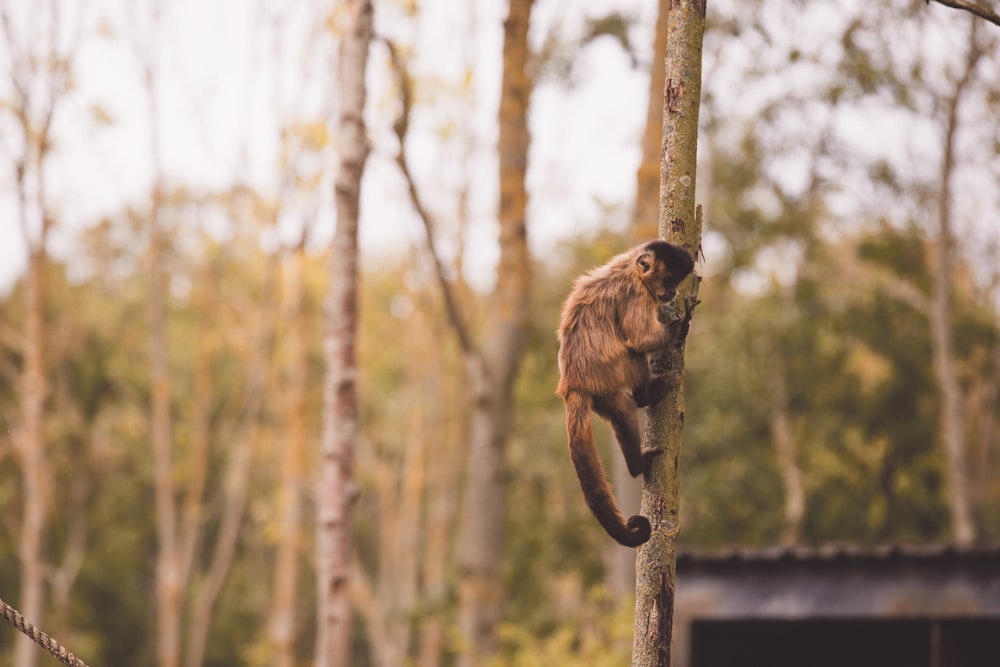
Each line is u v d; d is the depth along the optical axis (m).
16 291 40.53
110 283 38.94
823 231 28.38
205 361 31.23
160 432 28.27
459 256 28.56
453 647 18.41
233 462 38.53
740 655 14.14
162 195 29.86
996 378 28.91
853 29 22.48
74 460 37.94
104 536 39.00
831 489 27.42
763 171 25.53
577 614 21.17
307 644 43.56
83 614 37.16
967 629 12.35
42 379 26.94
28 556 26.80
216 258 30.58
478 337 34.47
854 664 13.68
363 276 38.69
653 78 16.19
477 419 18.78
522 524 29.39
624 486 15.31
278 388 35.94
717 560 12.57
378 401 41.41
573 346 7.02
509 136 18.61
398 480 43.38
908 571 11.73
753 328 26.59
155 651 39.84
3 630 35.19
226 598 41.28
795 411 27.47
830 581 12.07
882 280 28.62
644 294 6.75
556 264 26.70
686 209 5.90
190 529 30.48
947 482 28.12
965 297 30.22
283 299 28.31
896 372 27.84
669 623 5.64
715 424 26.56
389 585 39.69
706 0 6.00
